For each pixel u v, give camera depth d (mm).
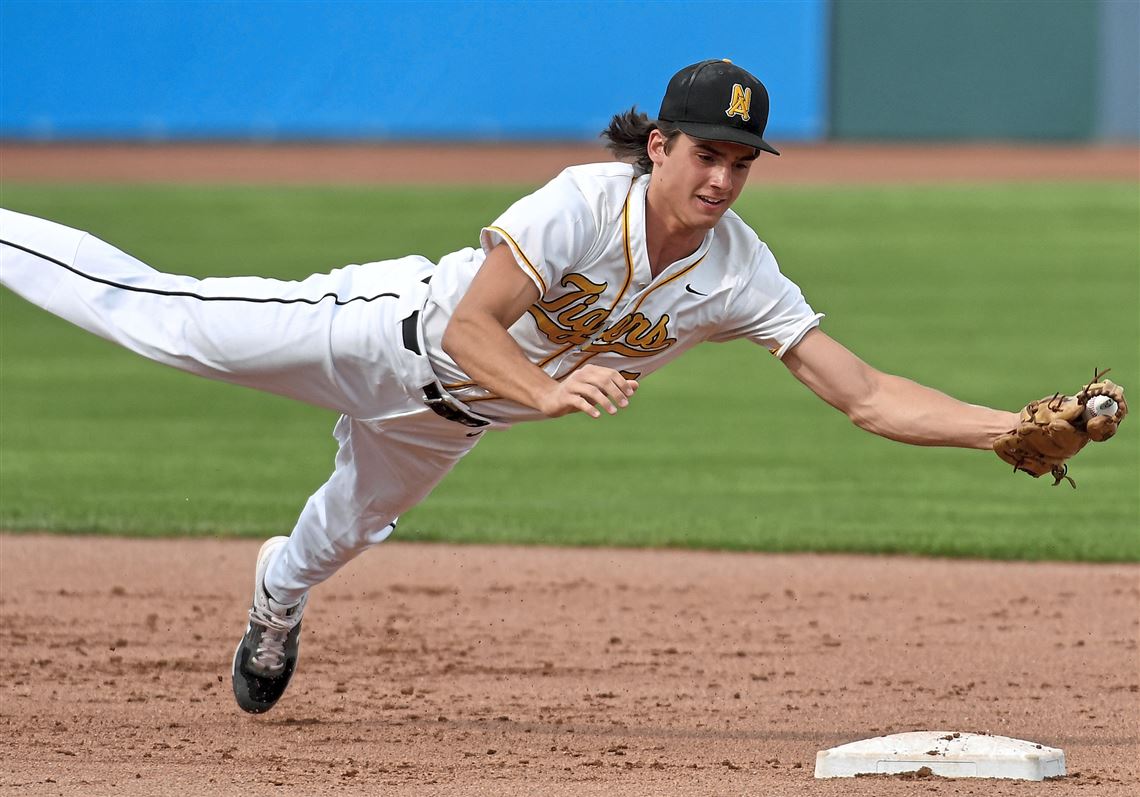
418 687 21844
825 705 20969
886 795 15875
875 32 101000
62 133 103312
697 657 23844
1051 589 28734
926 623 26219
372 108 104062
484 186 87312
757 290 16734
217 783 16422
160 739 18656
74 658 23078
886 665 23422
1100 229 76875
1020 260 70688
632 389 13758
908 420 16297
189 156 98438
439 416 17078
